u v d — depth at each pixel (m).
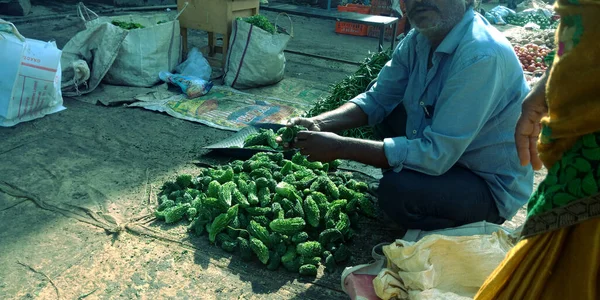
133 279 2.91
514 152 3.00
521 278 1.61
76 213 3.55
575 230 1.47
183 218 3.54
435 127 2.85
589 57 1.34
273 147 4.25
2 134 4.74
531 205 1.63
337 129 3.55
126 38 6.04
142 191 3.90
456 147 2.79
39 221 3.43
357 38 10.91
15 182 3.89
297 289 2.89
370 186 4.00
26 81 4.95
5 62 4.84
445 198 2.96
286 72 7.46
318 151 2.95
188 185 3.85
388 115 3.75
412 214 3.07
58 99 5.41
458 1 2.78
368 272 2.78
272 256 3.05
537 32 12.39
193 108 5.71
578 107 1.39
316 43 10.00
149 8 11.84
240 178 3.63
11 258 3.03
